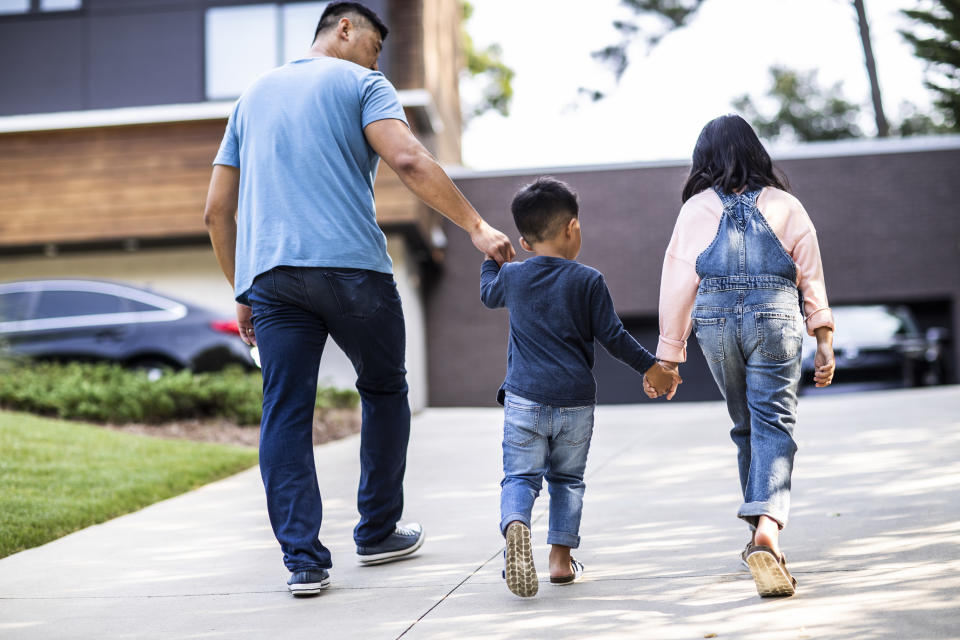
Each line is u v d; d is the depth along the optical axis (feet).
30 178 38.63
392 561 12.21
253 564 12.63
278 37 38.42
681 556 11.48
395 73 40.22
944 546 10.84
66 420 26.21
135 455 20.88
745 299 9.91
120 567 12.78
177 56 38.65
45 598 11.25
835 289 47.06
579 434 10.30
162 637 9.39
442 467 20.26
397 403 11.84
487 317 45.85
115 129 38.40
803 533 12.01
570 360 10.19
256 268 10.82
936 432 19.76
